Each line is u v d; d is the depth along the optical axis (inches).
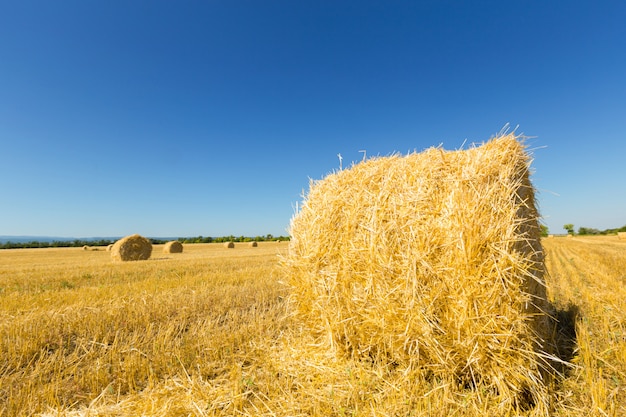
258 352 168.6
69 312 234.7
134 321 214.5
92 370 150.3
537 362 125.0
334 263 161.0
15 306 257.0
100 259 872.9
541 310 137.7
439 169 146.6
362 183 161.9
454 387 127.6
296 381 138.1
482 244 124.3
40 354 169.8
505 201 127.0
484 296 122.0
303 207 186.7
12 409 120.0
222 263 585.0
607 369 141.6
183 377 142.6
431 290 131.3
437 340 129.6
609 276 364.8
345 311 155.5
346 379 140.9
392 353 142.0
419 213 138.5
